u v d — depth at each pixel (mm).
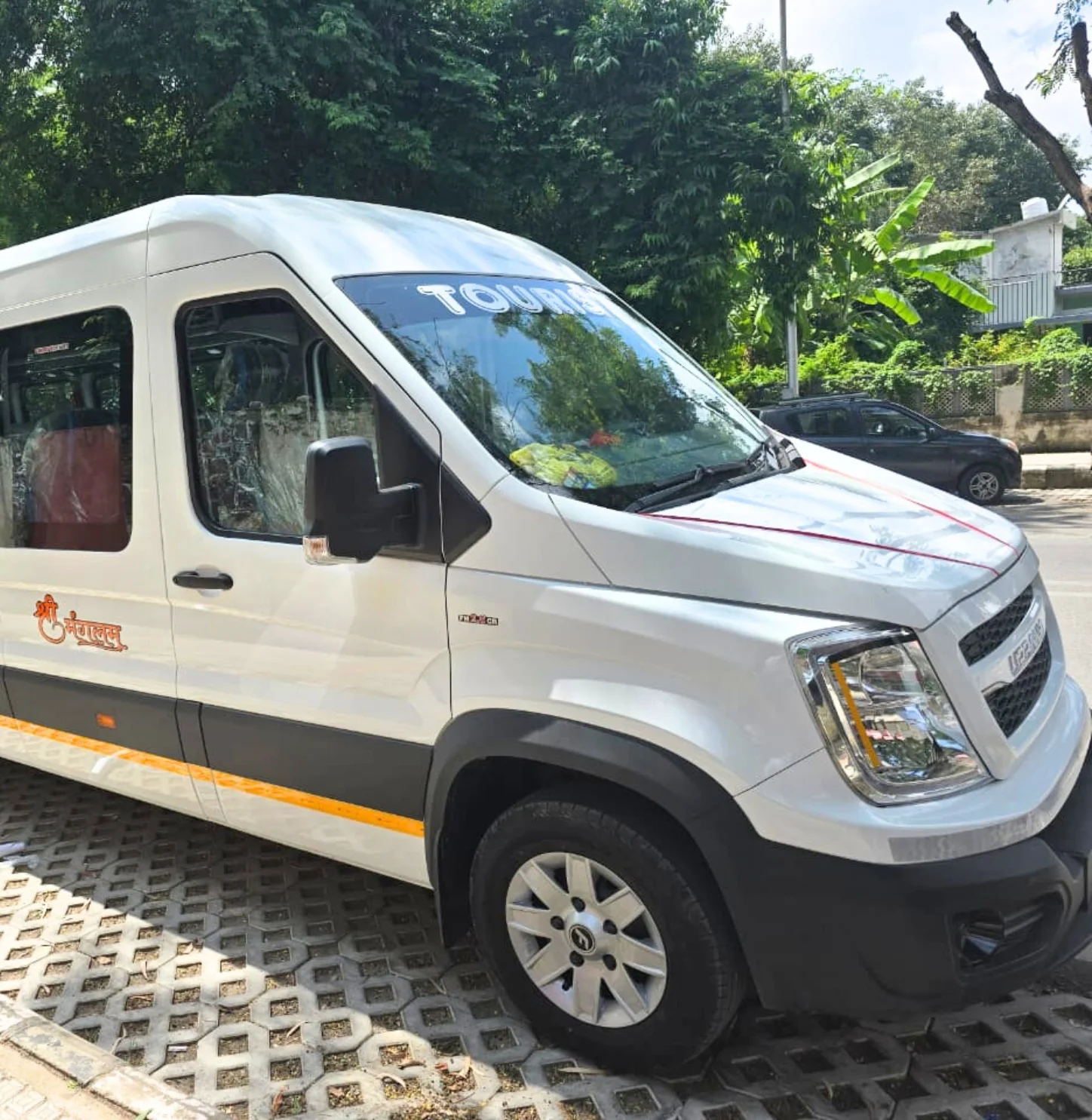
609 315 3477
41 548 3725
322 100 11398
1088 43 10062
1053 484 15047
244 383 3023
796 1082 2562
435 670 2654
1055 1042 2664
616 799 2445
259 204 3143
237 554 3053
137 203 13188
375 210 3396
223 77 11320
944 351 26516
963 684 2281
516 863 2623
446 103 12305
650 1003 2475
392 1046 2785
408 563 2672
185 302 3131
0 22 11273
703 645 2268
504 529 2523
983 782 2273
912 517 2775
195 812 3463
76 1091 2512
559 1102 2535
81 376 3504
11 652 3943
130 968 3223
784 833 2193
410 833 2824
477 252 3363
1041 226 31047
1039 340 23297
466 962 3199
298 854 4008
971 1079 2549
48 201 12977
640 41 12375
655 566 2373
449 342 2844
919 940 2137
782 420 13453
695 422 3174
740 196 12586
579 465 2678
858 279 20312
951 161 38125
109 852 4090
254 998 3035
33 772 5031
